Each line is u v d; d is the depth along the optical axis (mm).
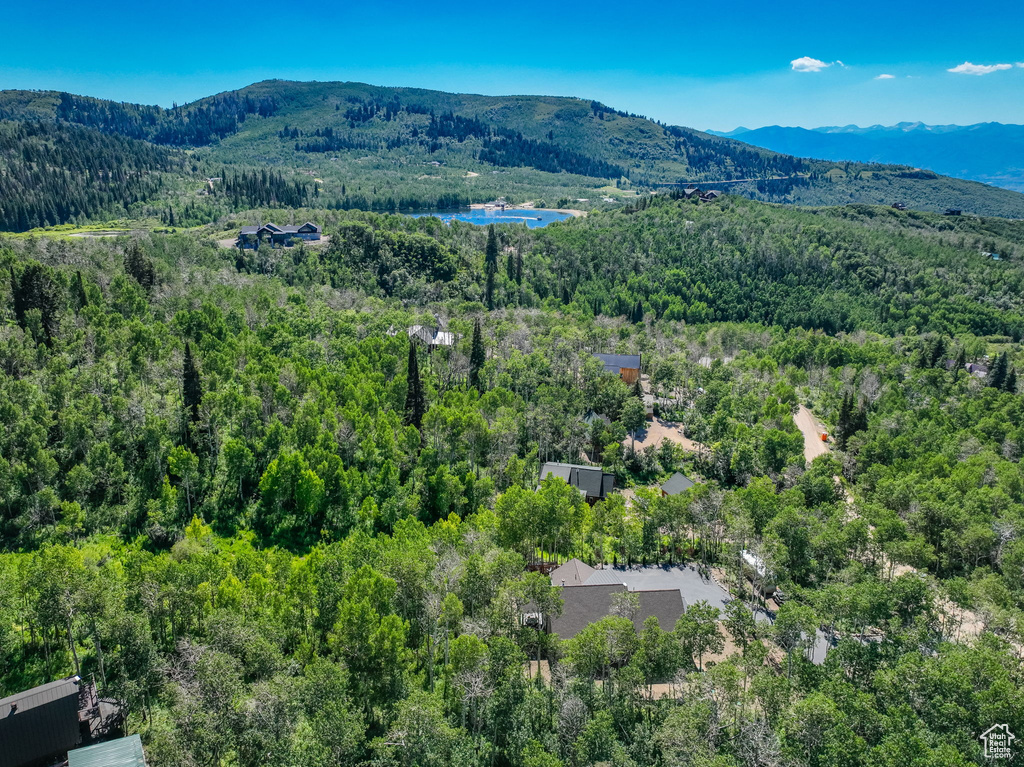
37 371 117312
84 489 98375
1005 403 160250
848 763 52812
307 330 162250
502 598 72438
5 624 66438
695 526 100062
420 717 55281
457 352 159375
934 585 82688
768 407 151250
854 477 133375
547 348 176125
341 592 71688
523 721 60562
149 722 61312
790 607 70250
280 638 66938
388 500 106812
